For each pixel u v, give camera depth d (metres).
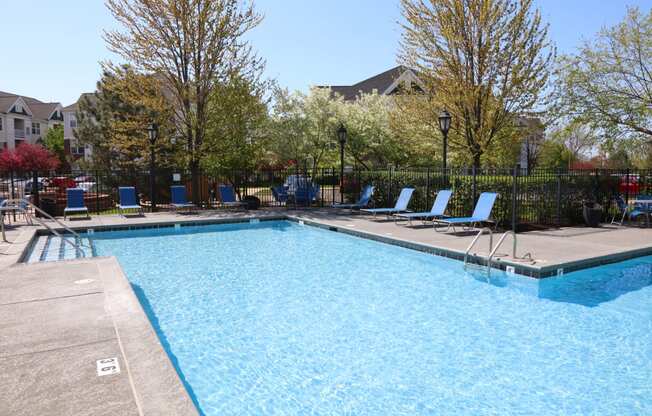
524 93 16.45
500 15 16.11
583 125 19.31
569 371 4.41
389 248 10.92
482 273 8.31
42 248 10.48
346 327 5.65
